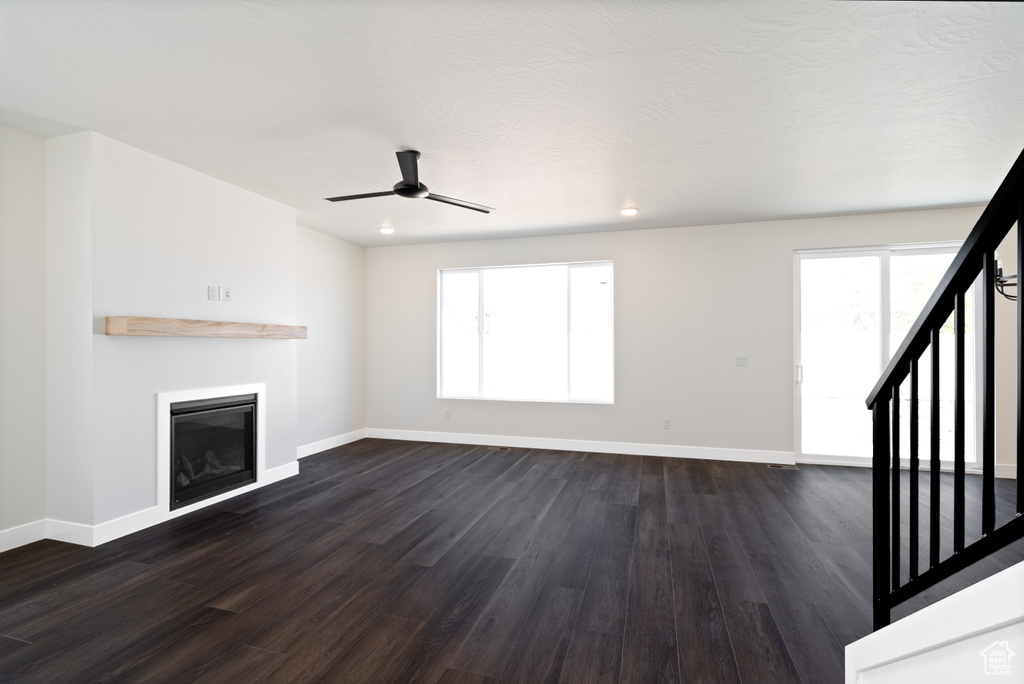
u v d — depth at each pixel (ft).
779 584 7.77
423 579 7.96
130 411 9.89
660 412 16.80
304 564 8.50
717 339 16.29
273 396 13.55
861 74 7.29
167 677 5.61
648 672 5.69
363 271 19.90
